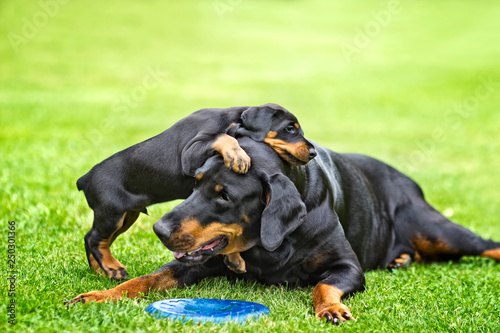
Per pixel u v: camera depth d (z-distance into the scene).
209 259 5.71
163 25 44.09
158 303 4.94
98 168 5.85
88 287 5.57
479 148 19.28
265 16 50.09
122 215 5.72
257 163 5.16
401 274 6.68
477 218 11.02
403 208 7.38
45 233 7.42
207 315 4.67
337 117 23.45
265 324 4.66
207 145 5.21
